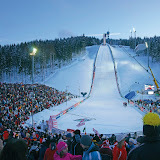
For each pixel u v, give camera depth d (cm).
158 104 4606
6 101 3494
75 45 14112
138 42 17012
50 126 2522
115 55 13075
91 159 372
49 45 11438
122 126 2964
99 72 9500
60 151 426
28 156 712
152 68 9912
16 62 10062
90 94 7150
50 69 10756
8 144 292
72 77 8912
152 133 263
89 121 3322
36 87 5900
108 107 4731
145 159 251
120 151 457
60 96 5656
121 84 8050
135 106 4784
